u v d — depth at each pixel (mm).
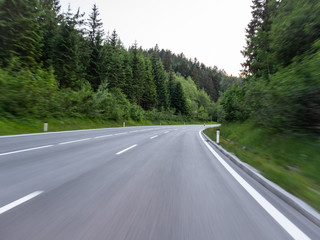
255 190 3406
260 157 6578
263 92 8844
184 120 72750
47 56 27609
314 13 7492
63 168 4516
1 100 13266
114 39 55562
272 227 2182
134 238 1893
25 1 19891
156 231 2027
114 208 2533
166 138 13016
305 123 6566
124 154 6543
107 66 37188
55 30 29219
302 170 4875
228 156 6691
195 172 4566
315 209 2508
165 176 4133
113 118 30094
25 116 14648
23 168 4406
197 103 106750
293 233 2070
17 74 14586
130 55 68188
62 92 20406
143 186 3445
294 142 6508
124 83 47750
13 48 19797
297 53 8711
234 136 12891
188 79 127688
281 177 3738
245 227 2164
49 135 11812
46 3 39375
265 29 18062
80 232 1962
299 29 8125
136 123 39812
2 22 18344
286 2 9594
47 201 2684
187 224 2189
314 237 2008
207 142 11688
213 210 2566
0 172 4055
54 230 1979
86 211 2424
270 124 8508
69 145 8156
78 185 3389
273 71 12992
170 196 3014
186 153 7297
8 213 2301
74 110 21484
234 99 17297
